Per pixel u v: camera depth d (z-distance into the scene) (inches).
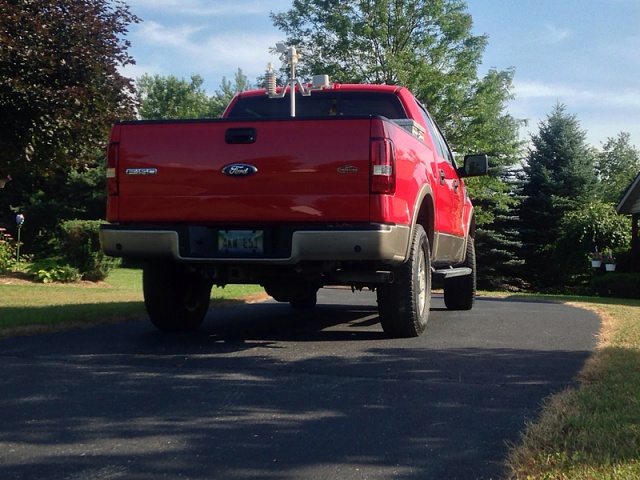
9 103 490.0
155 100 2139.5
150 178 206.7
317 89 264.5
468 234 335.6
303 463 110.1
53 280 554.3
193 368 177.9
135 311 291.3
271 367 179.3
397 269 222.4
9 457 113.1
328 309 342.6
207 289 253.3
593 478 98.7
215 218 202.5
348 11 1035.3
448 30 1041.5
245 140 200.4
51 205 1197.7
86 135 546.6
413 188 216.8
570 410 133.3
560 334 242.7
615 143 2664.9
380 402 145.4
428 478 103.9
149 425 129.3
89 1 551.5
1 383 161.0
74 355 195.5
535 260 1544.0
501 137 1137.4
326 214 196.4
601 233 1194.6
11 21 480.7
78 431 125.9
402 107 278.7
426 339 227.5
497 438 122.0
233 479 103.7
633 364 177.3
